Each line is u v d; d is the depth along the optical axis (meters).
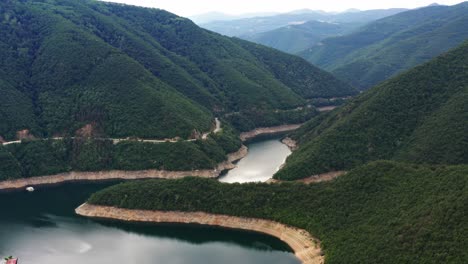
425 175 126.62
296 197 141.50
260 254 126.94
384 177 133.75
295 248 126.38
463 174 116.50
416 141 179.88
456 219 100.44
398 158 175.50
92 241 139.12
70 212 162.62
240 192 148.62
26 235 144.88
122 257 128.75
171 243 136.50
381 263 101.06
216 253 129.00
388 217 116.75
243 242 135.12
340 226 123.38
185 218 145.50
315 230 126.50
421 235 101.88
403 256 99.81
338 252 112.00
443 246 96.56
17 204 173.38
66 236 143.12
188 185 154.00
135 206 151.75
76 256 130.38
